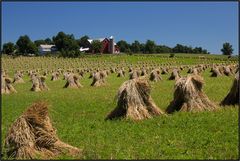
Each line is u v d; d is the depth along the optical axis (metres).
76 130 17.88
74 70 97.12
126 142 14.96
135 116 19.61
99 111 24.50
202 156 12.70
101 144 14.71
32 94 41.03
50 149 13.38
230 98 22.55
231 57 136.75
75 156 13.08
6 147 13.23
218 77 56.44
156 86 41.78
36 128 13.43
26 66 124.81
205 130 16.52
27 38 181.38
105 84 48.47
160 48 198.75
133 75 58.34
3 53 179.12
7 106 30.66
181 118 19.19
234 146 13.76
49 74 89.12
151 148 13.78
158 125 18.02
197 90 21.50
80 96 35.16
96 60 144.75
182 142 14.56
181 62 124.38
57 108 26.94
